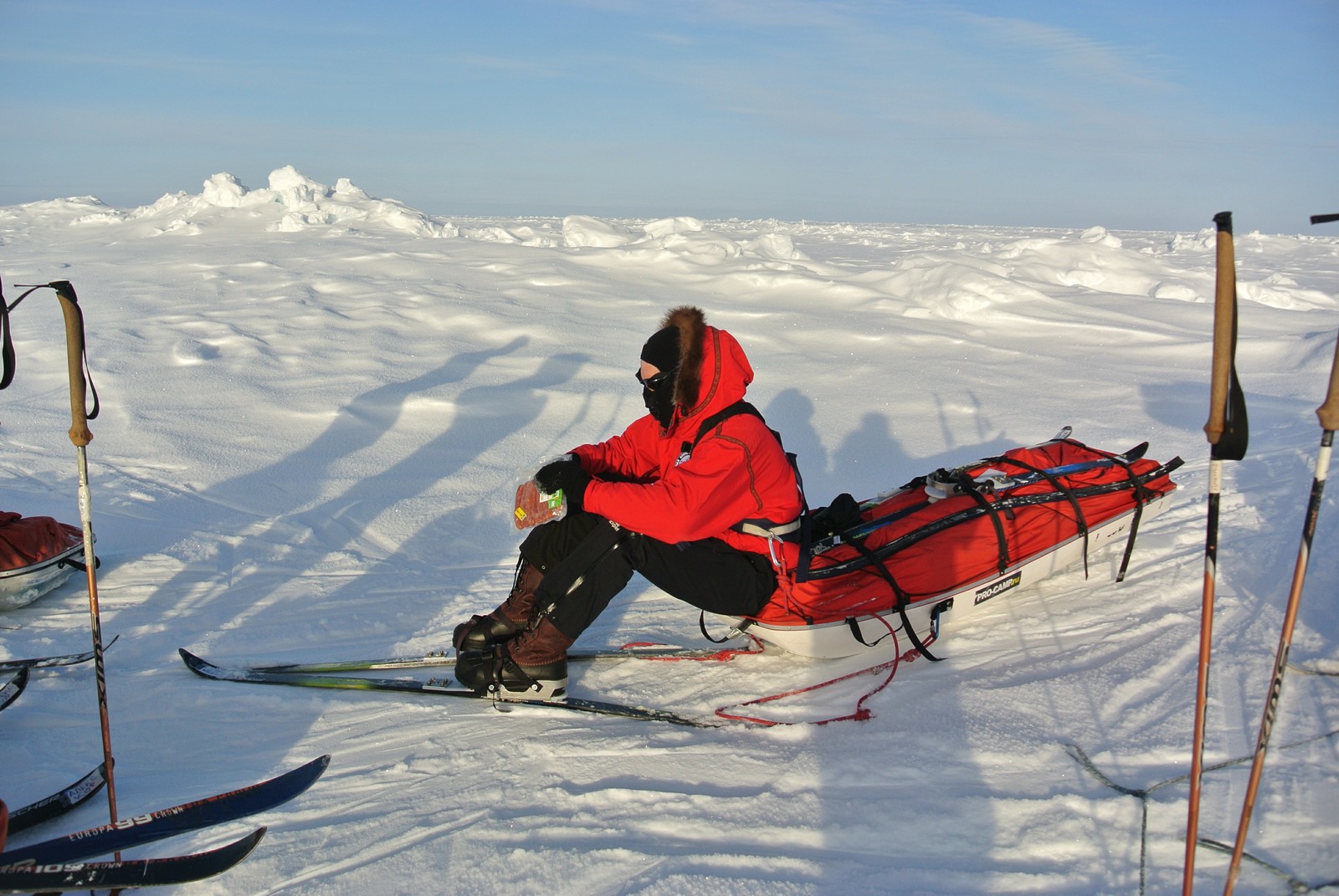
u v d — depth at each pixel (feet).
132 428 20.40
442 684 10.71
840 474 19.17
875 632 10.66
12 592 12.32
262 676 10.90
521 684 10.09
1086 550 12.45
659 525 9.34
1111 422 22.62
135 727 9.84
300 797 8.62
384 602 13.32
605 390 24.34
